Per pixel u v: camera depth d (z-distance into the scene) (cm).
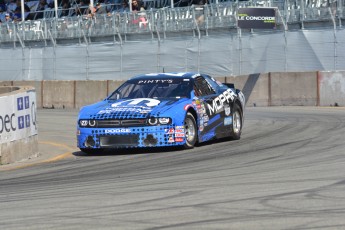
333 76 6731
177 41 8644
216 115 3750
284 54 7700
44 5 10662
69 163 3291
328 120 4847
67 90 8412
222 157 3148
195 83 3706
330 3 7412
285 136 3972
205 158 3144
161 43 8788
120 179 2611
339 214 1764
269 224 1670
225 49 8238
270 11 7688
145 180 2539
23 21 10012
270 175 2498
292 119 5100
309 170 2583
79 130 3494
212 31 8362
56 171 3014
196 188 2266
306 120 4944
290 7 7700
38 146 3825
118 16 9144
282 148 3397
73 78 9519
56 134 4766
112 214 1869
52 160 3456
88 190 2352
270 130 4381
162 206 1953
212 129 3706
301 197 2008
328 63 7431
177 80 3706
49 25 9750
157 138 3381
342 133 3941
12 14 10975
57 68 9656
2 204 2152
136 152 3534
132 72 9025
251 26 7738
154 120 3384
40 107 8612
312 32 7512
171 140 3400
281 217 1745
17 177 2894
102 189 2358
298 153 3158
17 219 1869
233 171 2661
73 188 2428
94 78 9350
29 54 9944
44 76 9812
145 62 8925
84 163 3247
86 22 9400
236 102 3994
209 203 1969
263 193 2102
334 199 1962
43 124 5581
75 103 8350
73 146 4056
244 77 7312
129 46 9038
